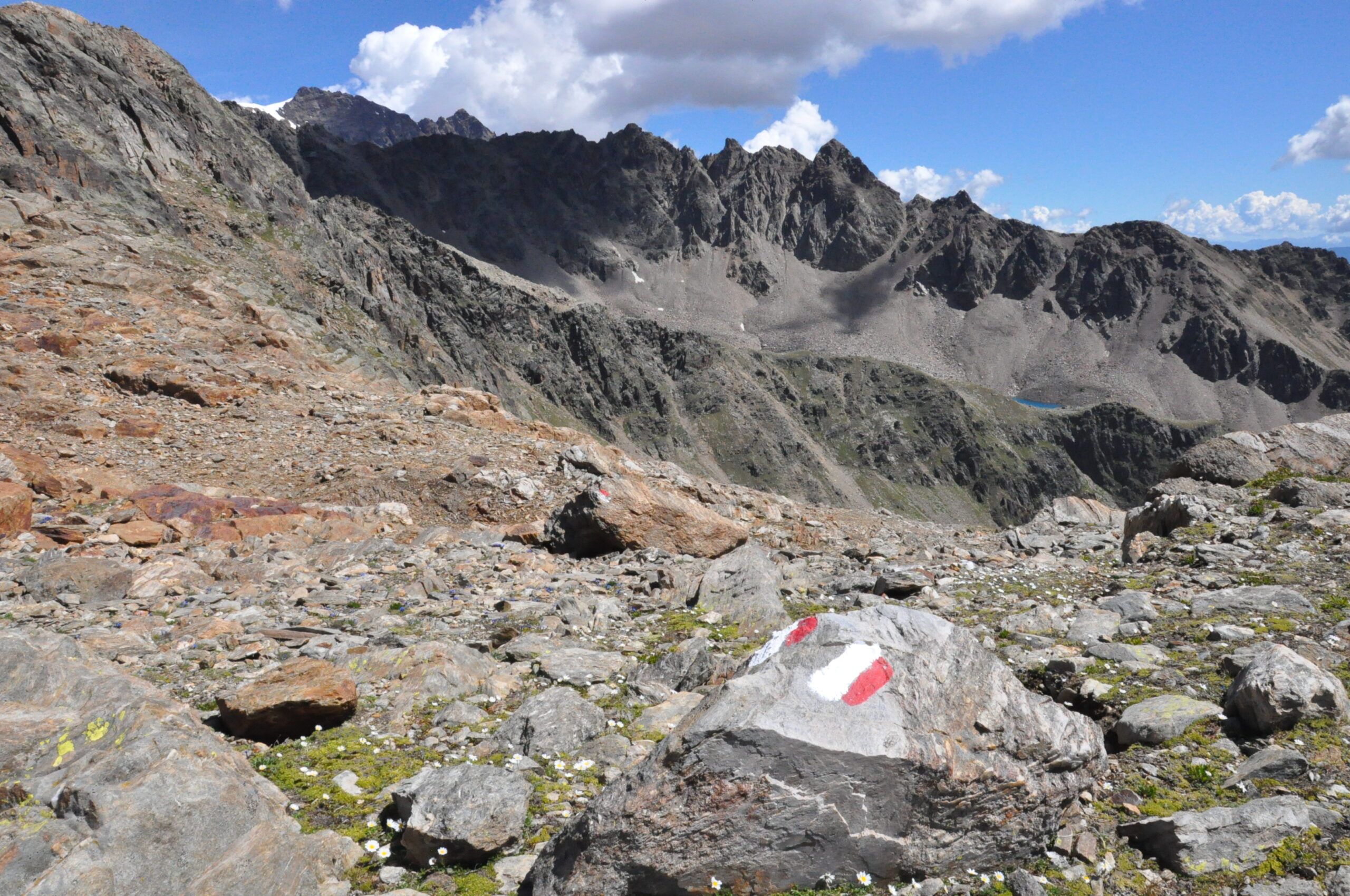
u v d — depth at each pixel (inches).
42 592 487.2
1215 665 366.3
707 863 219.0
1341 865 228.8
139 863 189.3
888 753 226.7
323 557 647.1
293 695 316.8
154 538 640.4
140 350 1202.6
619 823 216.5
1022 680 382.3
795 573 623.8
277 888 207.3
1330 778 268.5
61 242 1593.3
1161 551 588.1
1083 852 242.2
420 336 6446.9
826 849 226.1
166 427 988.6
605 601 518.6
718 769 220.4
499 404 1315.2
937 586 552.4
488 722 335.9
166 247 1881.2
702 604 530.0
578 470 941.8
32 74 3435.0
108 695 253.4
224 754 235.9
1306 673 302.0
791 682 241.8
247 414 1070.4
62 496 721.0
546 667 393.7
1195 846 238.5
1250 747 293.6
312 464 931.3
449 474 877.8
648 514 692.7
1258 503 653.3
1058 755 250.4
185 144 4414.4
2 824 192.7
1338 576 482.6
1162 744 303.6
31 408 936.9
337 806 267.6
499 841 238.1
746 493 1122.0
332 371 1439.5
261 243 3939.5
